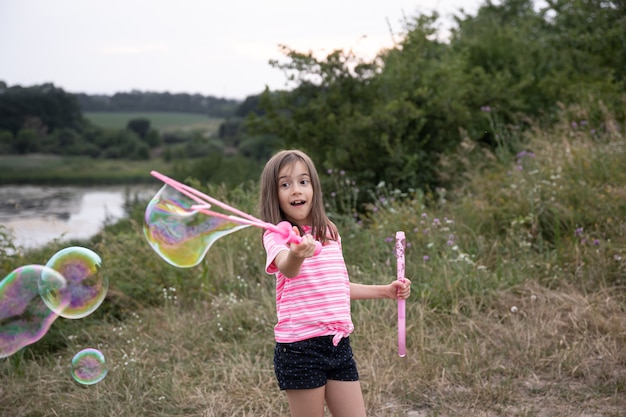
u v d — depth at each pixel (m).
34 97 32.25
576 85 8.19
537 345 4.03
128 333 4.62
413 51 8.16
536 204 5.62
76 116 33.31
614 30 8.95
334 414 2.66
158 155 30.66
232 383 3.81
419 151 7.36
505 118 8.09
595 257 4.96
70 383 3.94
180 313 4.97
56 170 26.64
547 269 4.91
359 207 7.05
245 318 4.66
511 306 4.58
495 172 6.68
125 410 3.55
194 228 2.73
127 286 5.23
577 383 3.67
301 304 2.59
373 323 4.38
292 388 2.57
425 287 4.75
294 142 8.02
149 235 2.71
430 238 5.44
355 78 7.93
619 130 7.00
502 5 12.71
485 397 3.53
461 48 9.45
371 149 7.27
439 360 3.91
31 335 3.40
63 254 3.47
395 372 3.85
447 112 7.44
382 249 5.44
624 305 4.44
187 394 3.71
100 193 18.56
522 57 9.17
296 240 2.45
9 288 3.40
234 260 5.52
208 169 14.84
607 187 5.68
